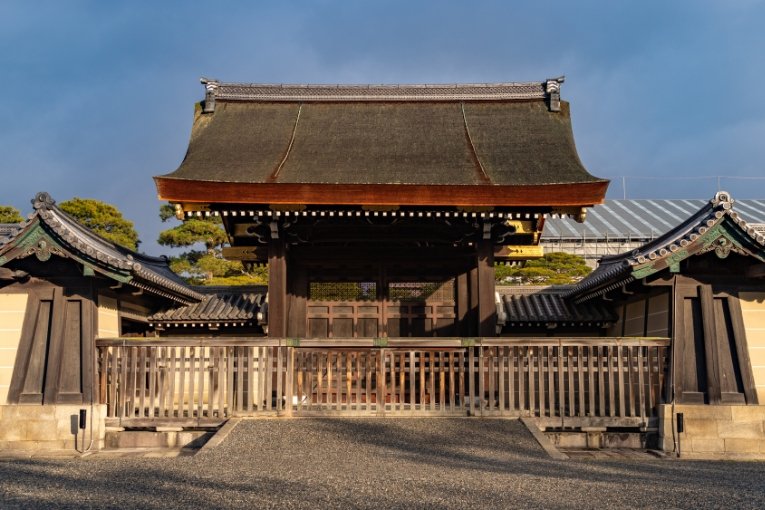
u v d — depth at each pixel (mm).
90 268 13117
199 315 17531
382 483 9180
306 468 10141
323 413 13242
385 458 10750
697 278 13531
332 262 17438
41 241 12953
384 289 17500
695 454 12758
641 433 13281
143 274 14102
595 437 13188
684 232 13766
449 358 13422
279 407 13203
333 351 13500
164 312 17688
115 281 13781
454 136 17984
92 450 12875
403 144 17594
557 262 48062
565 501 8289
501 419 13086
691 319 13484
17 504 8453
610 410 13172
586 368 13336
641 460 12039
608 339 13328
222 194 14641
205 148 17359
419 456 10891
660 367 13359
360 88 19453
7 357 13312
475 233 15945
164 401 13383
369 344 13359
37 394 13164
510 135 17953
